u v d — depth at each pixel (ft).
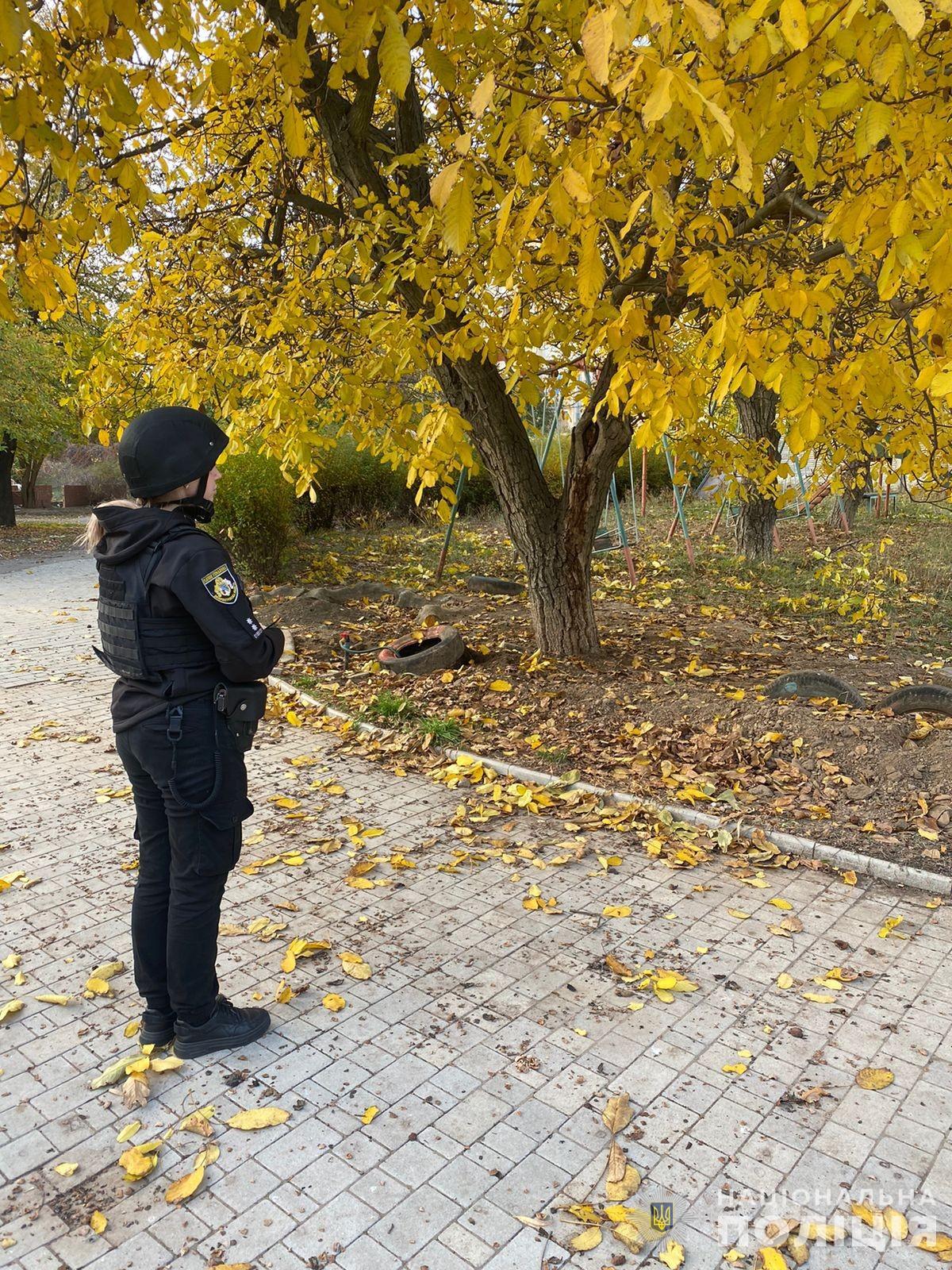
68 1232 7.20
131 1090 8.67
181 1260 6.94
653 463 65.67
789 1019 9.95
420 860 13.89
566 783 16.55
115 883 13.15
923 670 23.85
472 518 60.03
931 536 47.93
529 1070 9.10
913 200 8.20
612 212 8.94
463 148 6.43
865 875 13.53
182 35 8.35
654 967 10.97
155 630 8.43
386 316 14.83
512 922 12.07
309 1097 8.71
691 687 20.84
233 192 21.33
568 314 15.94
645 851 14.29
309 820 15.47
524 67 13.26
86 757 18.62
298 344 16.53
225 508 36.68
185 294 20.95
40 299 11.22
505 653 24.67
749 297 9.55
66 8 9.07
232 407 18.24
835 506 53.67
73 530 75.15
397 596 34.58
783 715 18.17
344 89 17.10
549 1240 7.09
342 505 56.80
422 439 13.08
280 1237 7.13
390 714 20.49
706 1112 8.50
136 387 22.16
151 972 9.24
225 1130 8.27
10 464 73.20
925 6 8.10
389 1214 7.34
